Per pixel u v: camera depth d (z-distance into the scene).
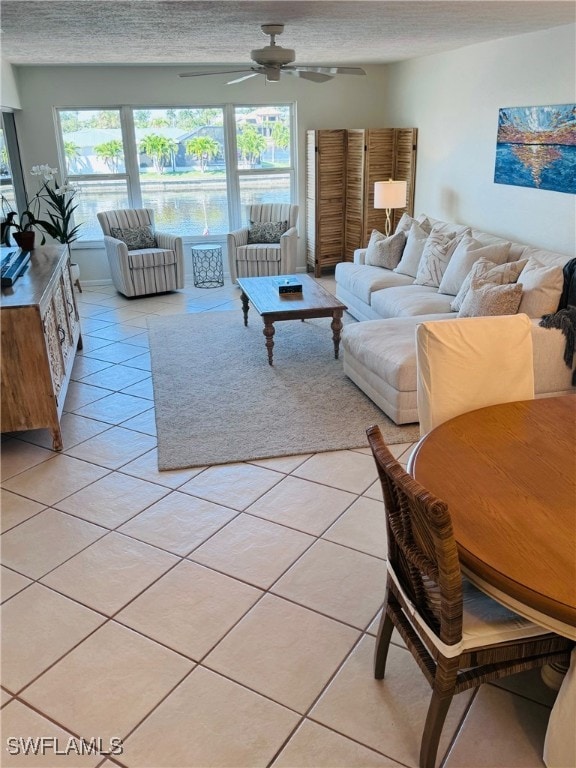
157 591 2.48
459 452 1.97
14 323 3.34
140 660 2.15
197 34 4.36
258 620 2.32
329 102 7.58
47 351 3.47
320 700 1.99
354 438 3.69
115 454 3.59
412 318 4.50
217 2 3.15
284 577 2.54
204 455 3.52
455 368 2.32
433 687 1.67
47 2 3.01
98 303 6.87
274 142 7.71
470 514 1.65
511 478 1.82
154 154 7.45
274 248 7.00
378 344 4.02
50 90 6.91
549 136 4.78
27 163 7.11
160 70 7.07
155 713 1.96
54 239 7.35
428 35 4.85
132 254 6.78
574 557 1.48
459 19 4.03
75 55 5.62
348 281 6.04
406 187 6.89
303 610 2.36
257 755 1.82
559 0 3.37
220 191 7.77
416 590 1.73
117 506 3.07
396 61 7.18
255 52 4.26
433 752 1.70
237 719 1.93
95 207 7.52
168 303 6.82
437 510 1.39
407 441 3.64
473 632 1.62
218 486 3.22
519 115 5.09
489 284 4.11
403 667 2.11
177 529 2.87
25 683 2.08
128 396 4.39
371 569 2.57
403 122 7.26
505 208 5.47
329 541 2.76
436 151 6.53
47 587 2.52
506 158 5.35
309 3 3.27
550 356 3.74
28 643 2.24
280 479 3.27
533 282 3.91
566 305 3.89
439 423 2.33
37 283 3.79
